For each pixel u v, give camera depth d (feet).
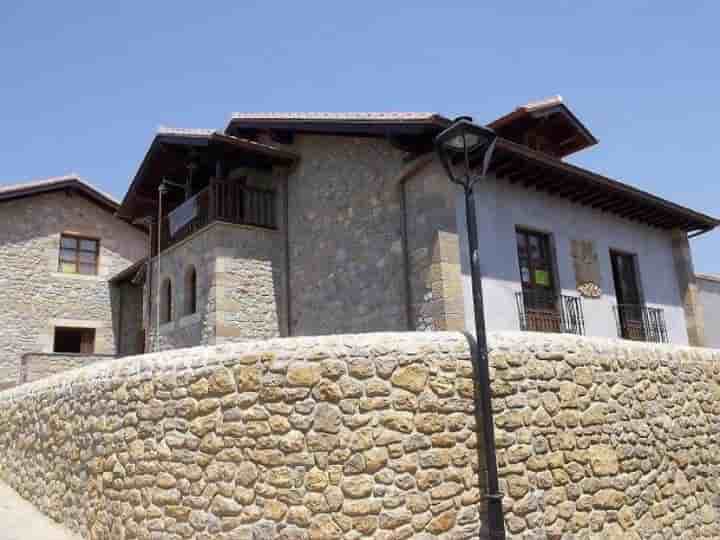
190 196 42.24
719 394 23.30
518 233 33.96
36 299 56.65
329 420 15.56
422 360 16.34
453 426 16.19
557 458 17.47
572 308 34.83
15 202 57.16
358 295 33.60
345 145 36.19
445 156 18.10
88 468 19.26
